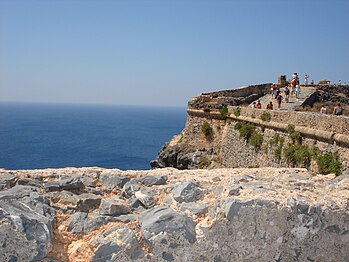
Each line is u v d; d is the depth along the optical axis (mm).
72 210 7406
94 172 9039
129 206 7578
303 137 19250
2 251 6066
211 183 8250
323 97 32406
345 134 16062
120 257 6375
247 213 6793
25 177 8336
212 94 39500
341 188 8156
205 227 6750
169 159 38875
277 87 38219
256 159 25141
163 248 6535
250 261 6824
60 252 6523
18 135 128875
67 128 169625
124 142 116938
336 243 7062
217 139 35469
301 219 6922
